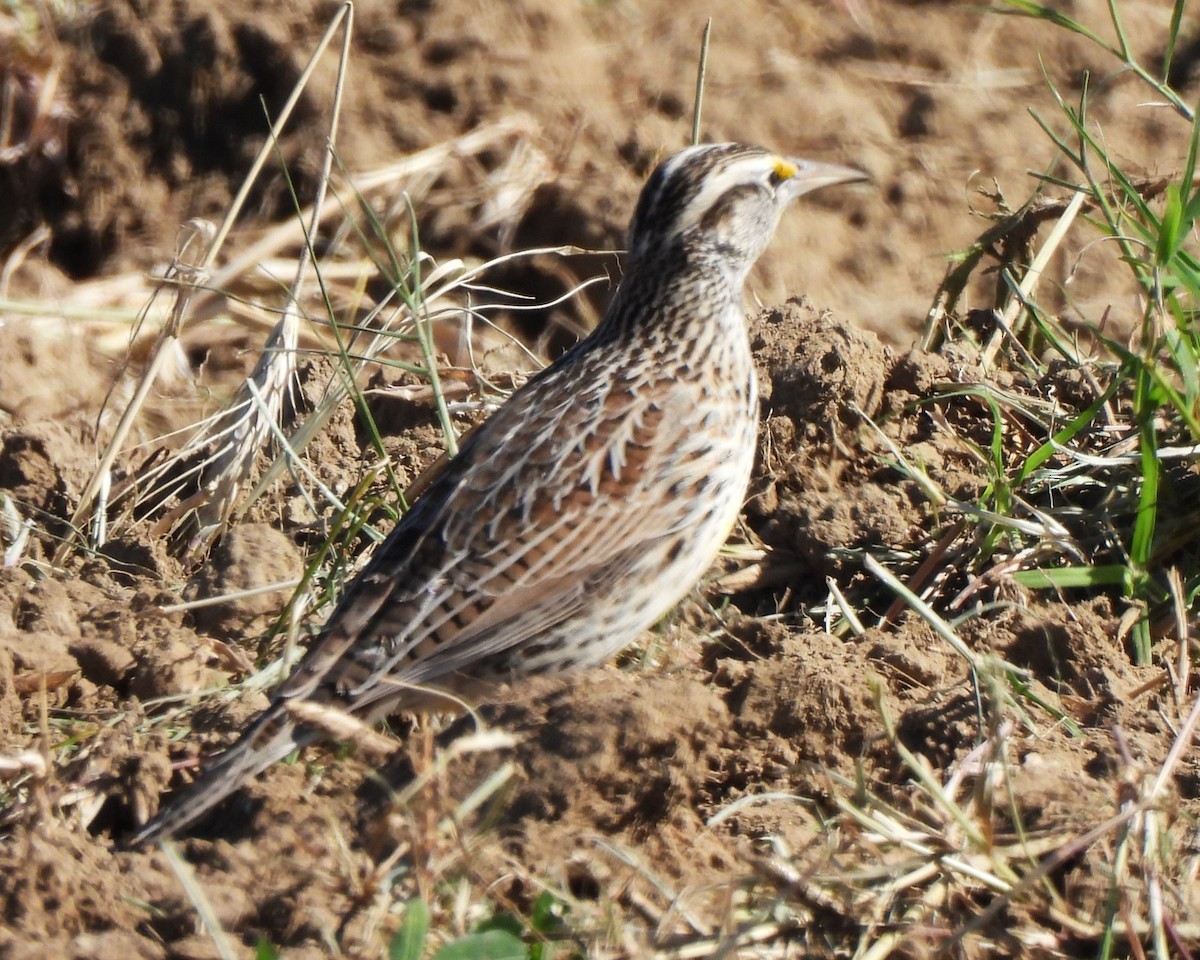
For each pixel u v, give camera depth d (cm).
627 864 808
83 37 1706
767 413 1167
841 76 1806
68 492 1191
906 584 1060
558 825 836
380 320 1519
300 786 876
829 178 1055
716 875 819
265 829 842
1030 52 1831
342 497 1174
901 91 1797
